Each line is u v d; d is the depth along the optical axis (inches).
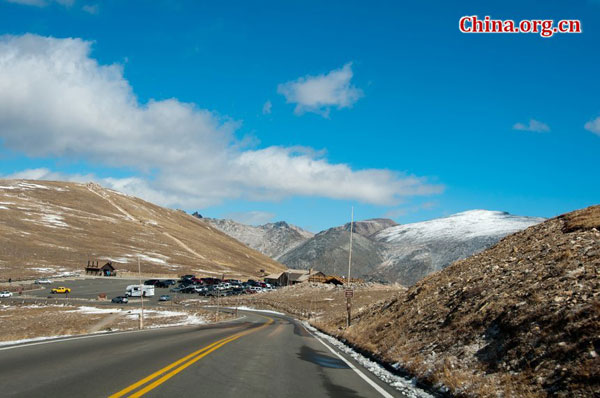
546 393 330.0
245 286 5280.5
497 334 479.5
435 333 612.1
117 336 805.9
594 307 395.2
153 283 5078.7
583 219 810.2
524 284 568.4
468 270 898.7
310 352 701.3
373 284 4379.9
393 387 427.5
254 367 490.6
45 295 3833.7
